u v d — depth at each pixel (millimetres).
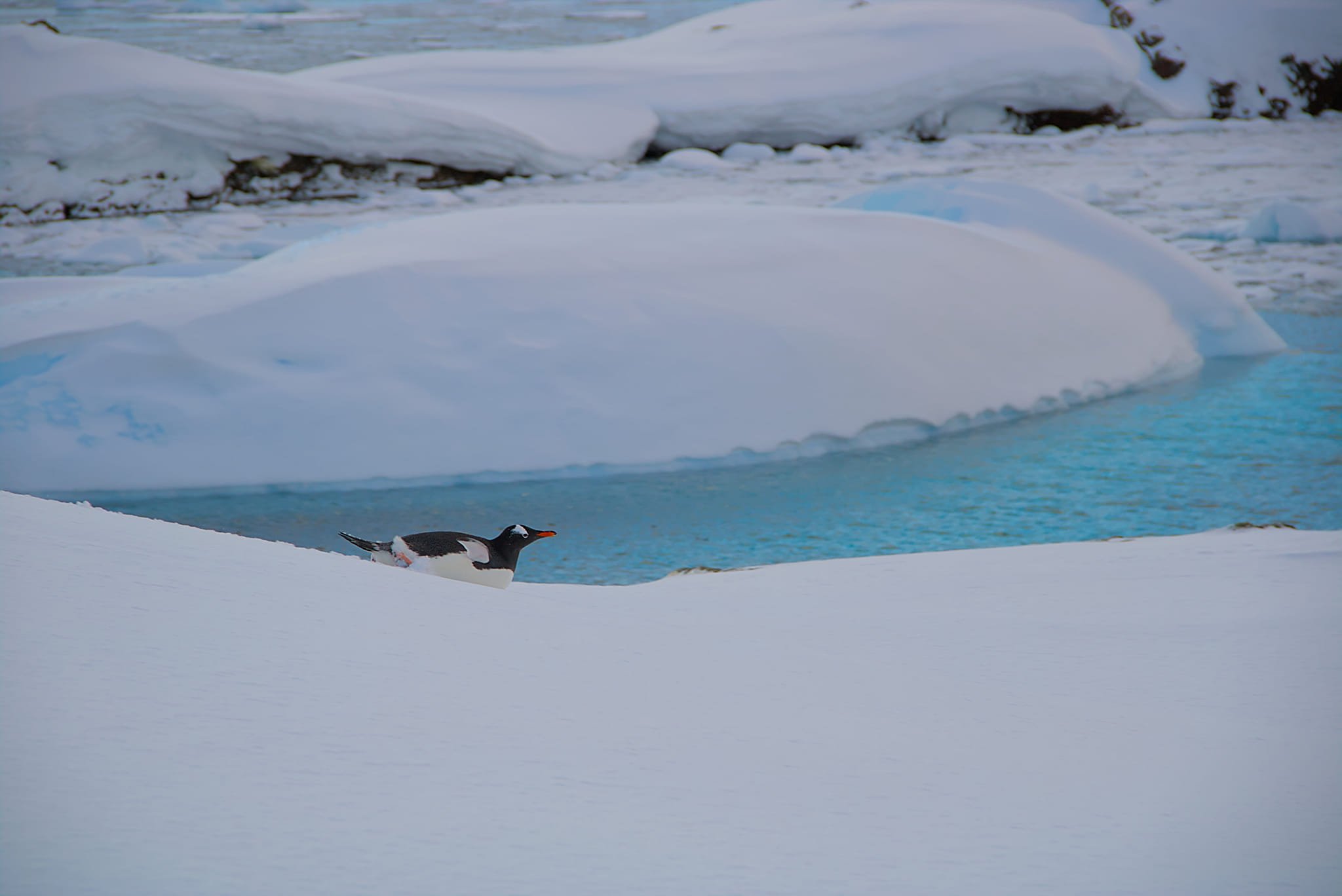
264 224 84375
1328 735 8570
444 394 38750
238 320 39094
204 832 5504
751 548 32375
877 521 34500
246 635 8398
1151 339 50906
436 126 95938
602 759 7258
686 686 9164
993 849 6242
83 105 84875
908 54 117750
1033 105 121438
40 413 36656
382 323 39812
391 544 13469
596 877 5555
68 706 6668
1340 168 99000
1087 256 55125
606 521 34719
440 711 7676
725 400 40344
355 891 5133
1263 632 12102
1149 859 6129
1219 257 72750
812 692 9422
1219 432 42750
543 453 38375
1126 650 11477
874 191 62812
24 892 4723
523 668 9000
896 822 6609
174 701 7012
